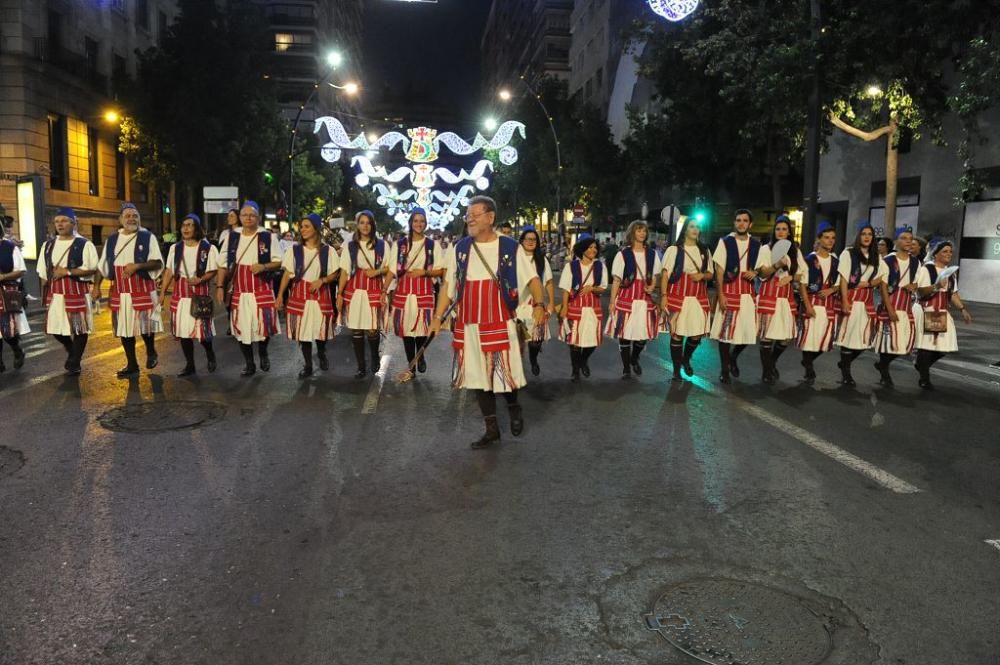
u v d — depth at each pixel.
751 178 26.27
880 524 4.33
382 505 4.53
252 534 4.07
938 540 4.11
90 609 3.27
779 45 16.67
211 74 30.36
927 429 6.48
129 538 4.00
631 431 6.31
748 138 20.55
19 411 6.71
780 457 5.59
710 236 33.81
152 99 29.91
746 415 6.92
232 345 11.25
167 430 6.12
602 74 56.00
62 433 5.98
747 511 4.50
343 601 3.37
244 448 5.65
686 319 8.43
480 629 3.15
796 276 8.09
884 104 21.42
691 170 28.25
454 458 5.49
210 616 3.22
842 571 3.72
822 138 19.88
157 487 4.78
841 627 3.19
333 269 8.40
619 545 4.00
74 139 31.69
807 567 3.76
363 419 6.61
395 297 8.54
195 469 5.14
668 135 27.38
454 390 7.91
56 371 8.70
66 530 4.09
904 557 3.89
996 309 18.09
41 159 28.98
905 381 8.82
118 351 10.34
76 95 31.56
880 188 23.28
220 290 8.38
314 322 8.39
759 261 8.19
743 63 17.20
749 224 8.23
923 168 21.47
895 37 14.63
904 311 8.24
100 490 4.70
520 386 5.76
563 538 4.08
